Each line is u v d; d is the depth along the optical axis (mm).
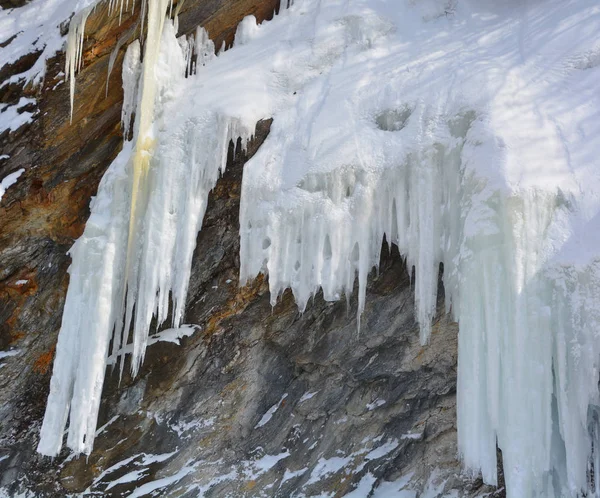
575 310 4965
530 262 5070
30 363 6801
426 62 6203
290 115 6148
